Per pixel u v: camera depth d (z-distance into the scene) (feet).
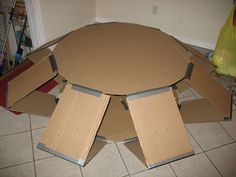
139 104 4.59
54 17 7.75
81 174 4.88
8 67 8.02
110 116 5.73
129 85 5.09
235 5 6.56
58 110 4.83
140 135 4.50
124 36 6.55
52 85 6.81
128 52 5.98
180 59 5.82
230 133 5.90
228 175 5.04
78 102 4.70
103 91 4.93
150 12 9.21
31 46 8.01
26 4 6.86
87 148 4.48
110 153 5.27
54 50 5.91
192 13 8.58
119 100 6.17
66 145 4.61
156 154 4.54
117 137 5.25
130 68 5.51
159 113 4.69
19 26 7.75
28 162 5.01
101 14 10.07
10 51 8.40
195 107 6.08
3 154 5.11
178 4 8.59
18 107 5.48
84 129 4.56
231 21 6.59
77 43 6.18
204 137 5.76
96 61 5.65
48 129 4.79
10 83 5.86
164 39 6.53
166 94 4.81
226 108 5.75
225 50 6.86
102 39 6.38
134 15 9.57
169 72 5.44
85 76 5.26
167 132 4.70
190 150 4.79
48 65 5.44
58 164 5.01
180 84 6.63
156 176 4.94
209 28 8.63
